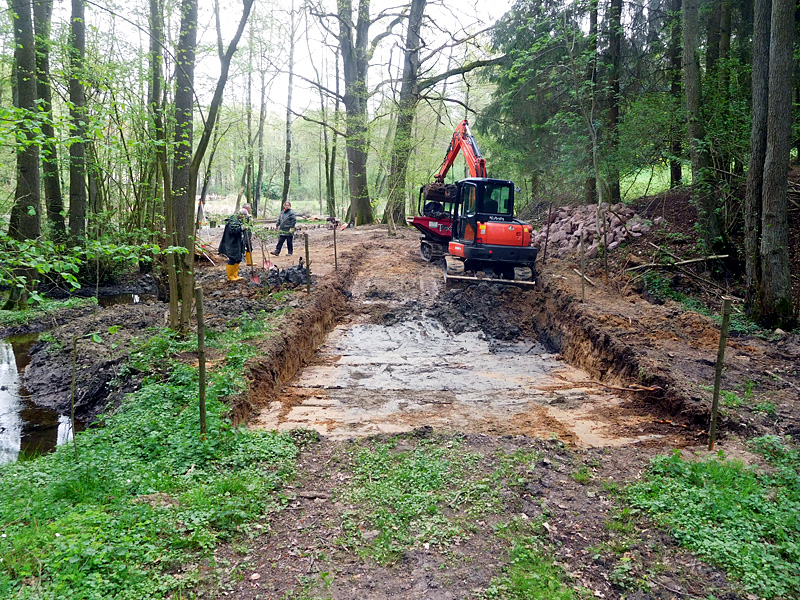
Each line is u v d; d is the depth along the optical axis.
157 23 9.91
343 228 28.56
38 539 3.82
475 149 16.08
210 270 16.22
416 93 27.25
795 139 12.83
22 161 12.20
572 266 15.08
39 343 10.51
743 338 9.87
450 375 9.84
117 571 3.61
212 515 4.39
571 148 17.55
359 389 8.86
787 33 9.58
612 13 17.14
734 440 6.09
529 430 7.03
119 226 15.45
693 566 3.97
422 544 4.19
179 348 8.22
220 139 19.08
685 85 13.27
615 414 7.61
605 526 4.45
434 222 17.95
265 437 6.08
